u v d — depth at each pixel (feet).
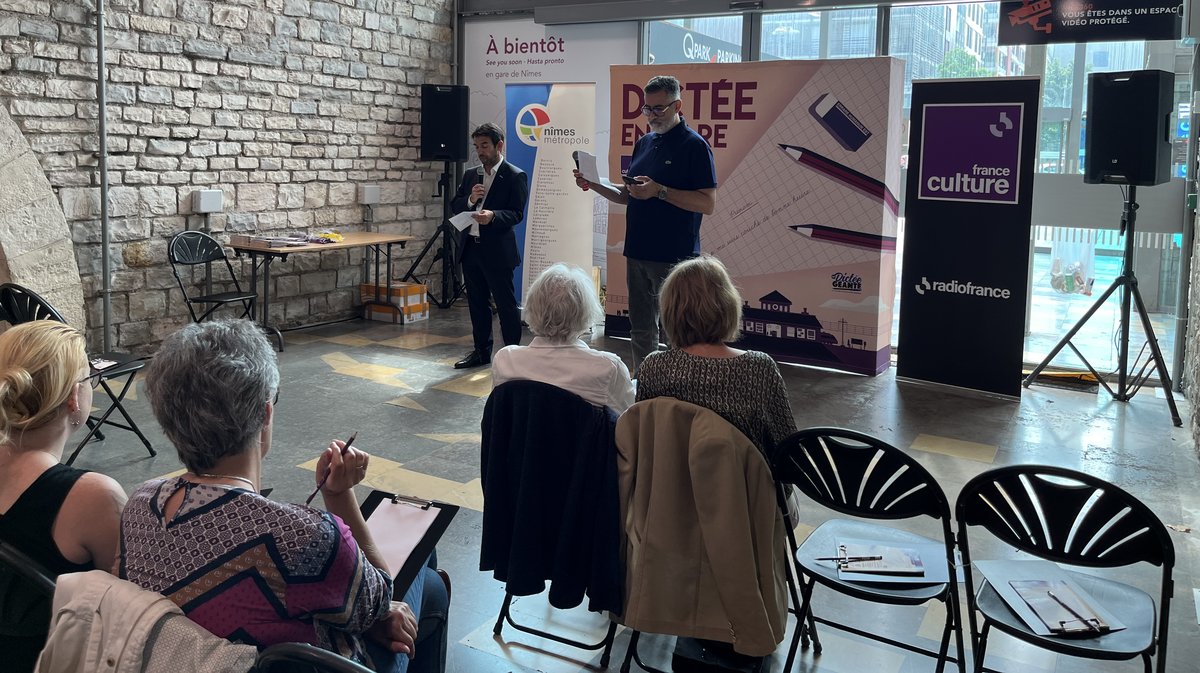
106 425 15.87
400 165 27.48
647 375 8.17
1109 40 19.01
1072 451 15.46
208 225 22.30
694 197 16.30
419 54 27.45
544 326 8.44
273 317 24.22
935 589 7.59
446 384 19.19
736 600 7.65
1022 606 7.16
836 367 20.76
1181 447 15.70
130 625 4.30
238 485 4.83
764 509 7.80
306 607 4.60
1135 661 8.99
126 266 20.72
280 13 23.38
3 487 5.57
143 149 20.75
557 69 26.58
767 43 23.29
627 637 9.43
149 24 20.52
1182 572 10.98
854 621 9.76
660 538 7.84
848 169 19.80
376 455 14.73
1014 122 17.71
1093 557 6.84
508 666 8.86
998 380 18.81
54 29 18.85
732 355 8.13
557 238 26.21
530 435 8.06
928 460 14.99
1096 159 17.65
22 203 18.47
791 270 20.88
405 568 5.97
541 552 8.21
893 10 21.53
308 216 24.82
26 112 18.53
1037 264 21.04
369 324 25.55
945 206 18.74
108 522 5.54
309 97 24.40
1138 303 17.56
